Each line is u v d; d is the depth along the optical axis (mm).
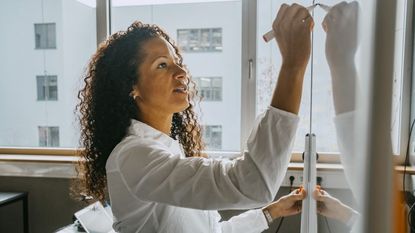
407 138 783
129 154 722
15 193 2256
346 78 425
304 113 700
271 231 2041
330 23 521
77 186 2137
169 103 834
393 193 292
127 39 853
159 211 782
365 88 310
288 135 585
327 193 588
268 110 596
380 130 287
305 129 705
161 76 820
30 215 2324
